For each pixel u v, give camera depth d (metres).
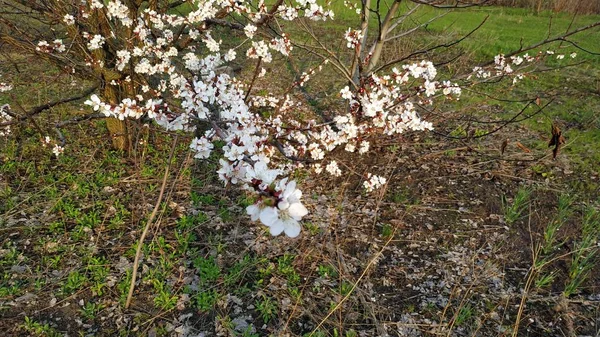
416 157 5.31
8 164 4.71
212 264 3.70
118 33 4.40
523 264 3.91
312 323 3.29
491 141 5.65
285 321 3.30
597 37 9.30
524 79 7.45
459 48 8.55
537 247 4.05
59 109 5.81
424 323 3.33
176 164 4.86
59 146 4.38
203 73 3.87
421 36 9.15
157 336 3.14
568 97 6.89
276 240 4.00
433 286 3.66
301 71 7.40
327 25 9.80
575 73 7.77
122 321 3.23
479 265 3.87
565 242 4.12
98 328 3.17
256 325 3.26
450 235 4.20
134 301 3.38
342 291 3.53
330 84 7.09
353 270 3.77
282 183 1.52
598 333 3.26
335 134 3.51
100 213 4.19
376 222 4.32
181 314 3.30
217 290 3.49
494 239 4.16
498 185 4.88
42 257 3.68
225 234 4.05
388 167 5.07
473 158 5.30
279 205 1.45
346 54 7.94
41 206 4.24
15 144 5.09
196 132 5.18
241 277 3.63
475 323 3.32
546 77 7.61
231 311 3.35
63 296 3.38
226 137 2.81
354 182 4.85
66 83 6.44
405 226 4.28
